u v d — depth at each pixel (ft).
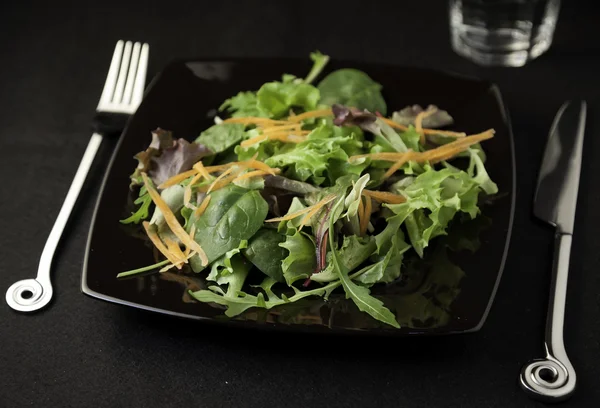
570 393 2.44
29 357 2.53
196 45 3.44
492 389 2.47
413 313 2.47
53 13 3.54
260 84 3.07
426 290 2.53
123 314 2.60
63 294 2.66
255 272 2.57
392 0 3.61
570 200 2.81
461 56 3.38
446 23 3.51
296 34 3.48
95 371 2.50
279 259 2.54
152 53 3.41
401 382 2.48
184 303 2.47
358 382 2.48
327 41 3.46
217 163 2.80
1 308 2.63
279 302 2.46
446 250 2.62
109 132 3.05
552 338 2.52
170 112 2.97
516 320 2.60
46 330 2.58
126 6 3.58
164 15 3.55
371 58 3.39
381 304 2.44
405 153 2.70
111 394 2.46
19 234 2.81
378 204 2.64
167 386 2.47
